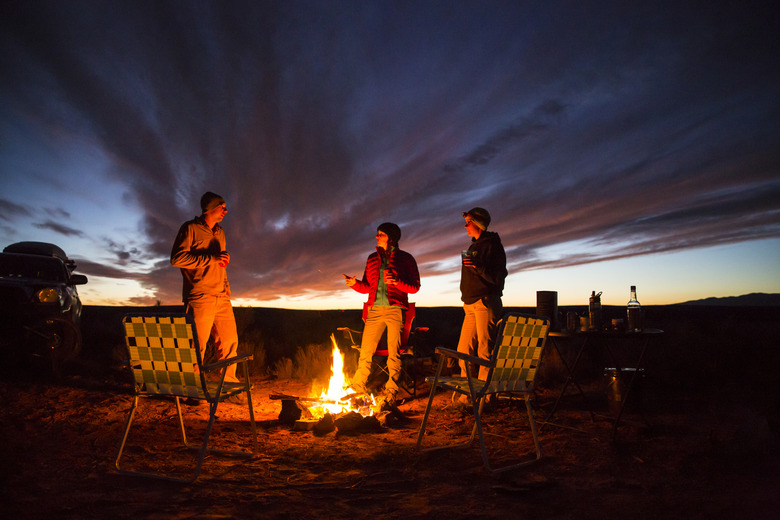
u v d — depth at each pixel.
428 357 7.45
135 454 4.00
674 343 10.50
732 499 3.10
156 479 3.42
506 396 5.87
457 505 3.04
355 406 5.61
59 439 4.38
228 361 3.70
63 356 7.73
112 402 5.89
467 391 3.85
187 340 3.45
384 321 5.80
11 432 4.51
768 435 4.22
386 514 2.90
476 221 5.86
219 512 2.87
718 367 8.20
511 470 3.70
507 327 3.70
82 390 6.55
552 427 4.94
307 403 5.54
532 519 2.85
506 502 3.09
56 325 7.72
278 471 3.65
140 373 3.69
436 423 5.25
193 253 5.60
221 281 5.84
